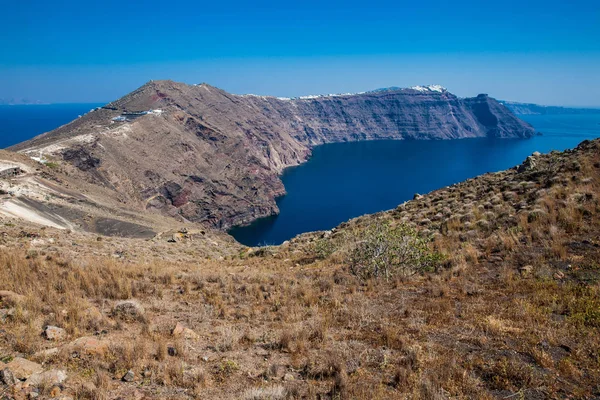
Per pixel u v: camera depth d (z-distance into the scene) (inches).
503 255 522.3
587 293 361.1
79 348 274.2
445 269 521.0
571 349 274.2
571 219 564.1
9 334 293.1
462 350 286.2
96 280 468.1
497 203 811.4
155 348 297.3
